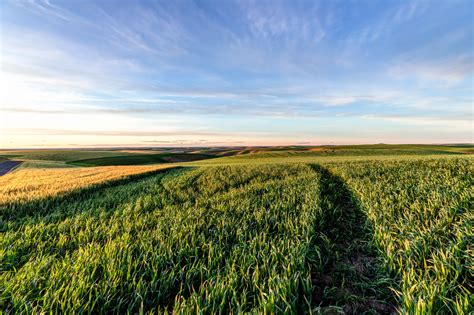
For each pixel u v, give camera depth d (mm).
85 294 3299
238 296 3348
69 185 14039
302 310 3129
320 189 10086
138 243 4938
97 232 5699
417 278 3496
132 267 3930
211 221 6203
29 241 5254
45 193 11125
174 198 9867
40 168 38531
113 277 3613
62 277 3668
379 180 11070
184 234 5344
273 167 21172
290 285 3336
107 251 4395
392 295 3410
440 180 9164
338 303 3377
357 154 60406
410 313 2805
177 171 25344
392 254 4047
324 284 3857
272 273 3561
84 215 7355
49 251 4867
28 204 9031
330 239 5230
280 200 8320
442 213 5449
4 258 4539
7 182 18188
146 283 3629
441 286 3084
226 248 4699
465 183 8023
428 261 3797
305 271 3848
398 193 8258
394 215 5980
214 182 14008
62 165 49094
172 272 3707
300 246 4438
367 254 4766
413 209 6188
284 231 5449
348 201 8703
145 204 8578
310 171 16734
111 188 13875
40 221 6832
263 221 6105
